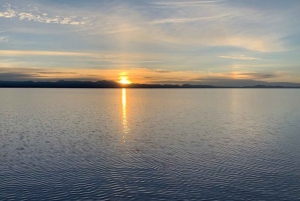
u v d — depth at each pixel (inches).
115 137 1881.2
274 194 1004.6
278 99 6658.5
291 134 1982.0
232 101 5782.5
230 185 1073.5
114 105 4606.3
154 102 5452.8
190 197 979.9
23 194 995.9
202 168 1251.8
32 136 1891.0
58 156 1419.8
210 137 1887.3
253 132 2065.7
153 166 1278.3
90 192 1015.6
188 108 4045.3
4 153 1464.1
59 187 1049.5
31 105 4370.1
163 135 1952.5
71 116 2987.2
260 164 1306.6
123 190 1029.8
